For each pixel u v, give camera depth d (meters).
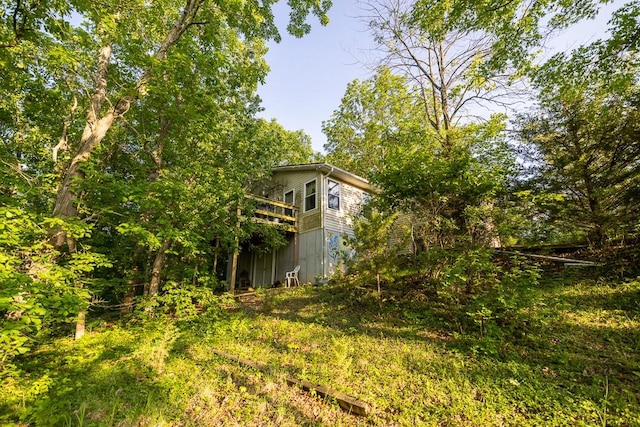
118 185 5.14
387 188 7.93
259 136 11.08
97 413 3.23
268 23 8.44
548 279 7.12
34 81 6.35
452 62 10.98
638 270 6.41
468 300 5.89
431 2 8.09
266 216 13.67
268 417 3.09
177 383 3.89
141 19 7.03
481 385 3.49
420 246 7.56
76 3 4.71
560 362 3.88
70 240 4.99
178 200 6.66
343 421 2.99
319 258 12.61
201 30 7.95
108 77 6.71
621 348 4.05
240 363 4.47
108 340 5.78
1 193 5.03
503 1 6.84
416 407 3.12
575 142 8.26
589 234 8.03
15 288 3.14
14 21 4.33
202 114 6.89
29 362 4.56
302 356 4.65
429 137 10.73
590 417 2.79
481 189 6.99
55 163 6.01
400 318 6.23
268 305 7.95
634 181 7.06
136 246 8.32
